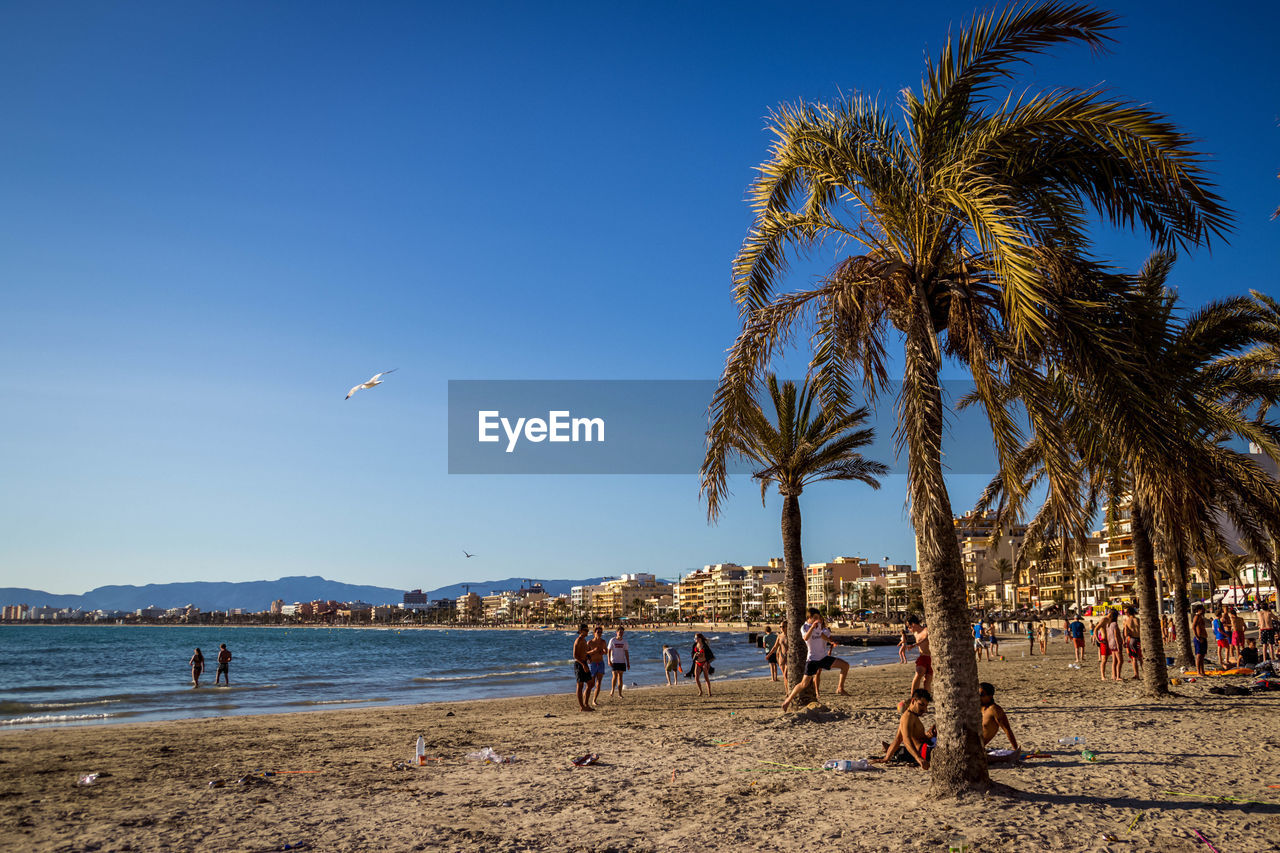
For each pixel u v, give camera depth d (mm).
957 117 8453
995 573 128250
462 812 8156
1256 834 6266
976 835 6375
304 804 8633
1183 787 7809
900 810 7266
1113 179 8008
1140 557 16078
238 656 76750
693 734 13242
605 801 8461
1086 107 7406
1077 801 7285
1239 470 14508
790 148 8992
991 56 8164
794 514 17906
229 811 8336
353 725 17016
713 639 136500
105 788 9680
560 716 18125
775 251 9906
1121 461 7789
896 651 71688
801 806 7746
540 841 7016
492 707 21391
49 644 107562
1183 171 7168
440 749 12711
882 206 8453
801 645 17609
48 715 21859
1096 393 7172
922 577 7828
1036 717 13531
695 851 6551
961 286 8008
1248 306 15055
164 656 73312
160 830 7594
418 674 44219
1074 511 7887
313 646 112688
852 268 8422
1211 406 14438
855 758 10289
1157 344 7711
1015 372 7859
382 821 7836
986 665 33281
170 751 13062
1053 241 8078
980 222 7113
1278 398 15461
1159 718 12836
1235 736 10852
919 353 7723
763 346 9289
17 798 9109
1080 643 30344
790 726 13656
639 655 83938
